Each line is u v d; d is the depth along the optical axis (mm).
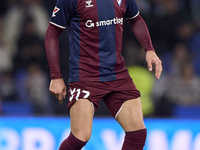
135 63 23266
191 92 22062
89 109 11062
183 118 19375
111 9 11203
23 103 21375
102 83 11258
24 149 18547
